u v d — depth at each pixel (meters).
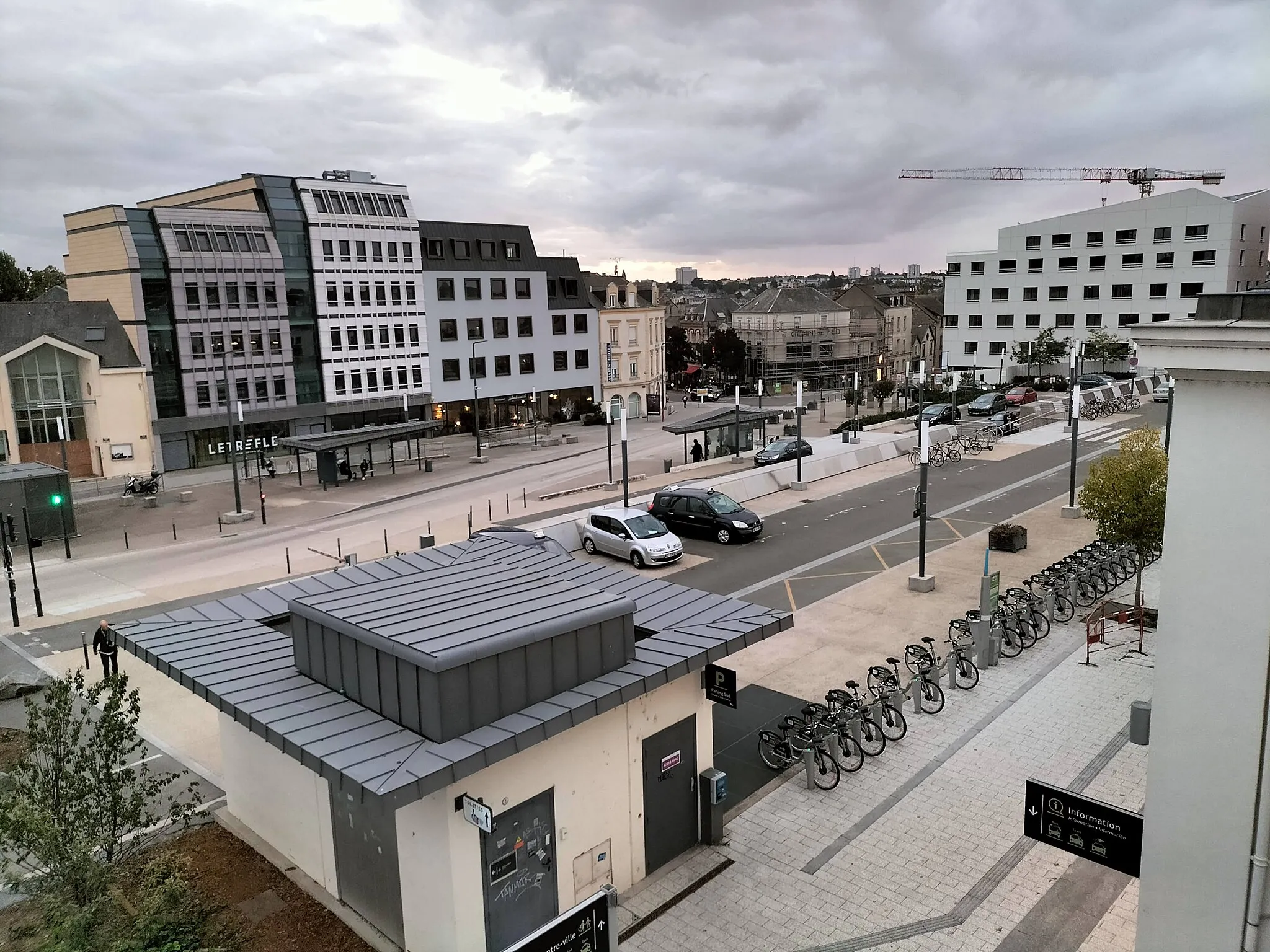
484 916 9.69
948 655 17.44
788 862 11.94
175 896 10.24
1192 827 7.28
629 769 11.29
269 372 57.91
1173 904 7.47
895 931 10.50
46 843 9.34
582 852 10.76
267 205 58.16
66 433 49.06
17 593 27.97
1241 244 75.62
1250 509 6.64
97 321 51.72
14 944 10.58
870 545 28.53
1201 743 7.14
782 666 18.86
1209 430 6.76
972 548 27.42
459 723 9.28
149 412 51.94
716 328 137.25
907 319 126.62
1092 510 19.80
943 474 40.25
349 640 10.29
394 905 10.40
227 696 10.57
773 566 26.78
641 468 47.47
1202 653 7.05
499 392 70.25
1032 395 63.56
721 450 47.38
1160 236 76.94
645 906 11.07
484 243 68.88
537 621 10.27
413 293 64.44
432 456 56.88
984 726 15.53
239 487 46.38
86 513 41.00
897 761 14.50
